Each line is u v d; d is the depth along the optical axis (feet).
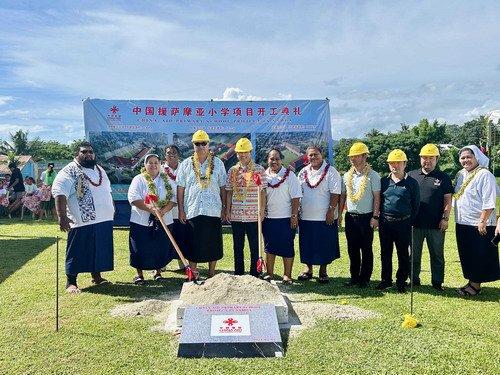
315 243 21.40
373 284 21.52
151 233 21.35
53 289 20.43
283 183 20.98
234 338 13.75
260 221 20.17
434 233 20.29
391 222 19.67
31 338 14.66
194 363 12.96
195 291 17.26
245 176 20.90
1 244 31.76
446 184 20.11
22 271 23.95
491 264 19.26
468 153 19.74
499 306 17.94
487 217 18.94
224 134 38.78
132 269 24.88
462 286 21.25
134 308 17.22
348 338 14.58
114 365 12.83
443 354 13.38
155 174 21.48
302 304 17.76
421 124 122.31
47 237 34.76
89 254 20.45
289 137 38.75
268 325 14.43
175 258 23.18
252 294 16.61
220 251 21.13
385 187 19.98
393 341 14.33
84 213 20.31
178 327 15.56
